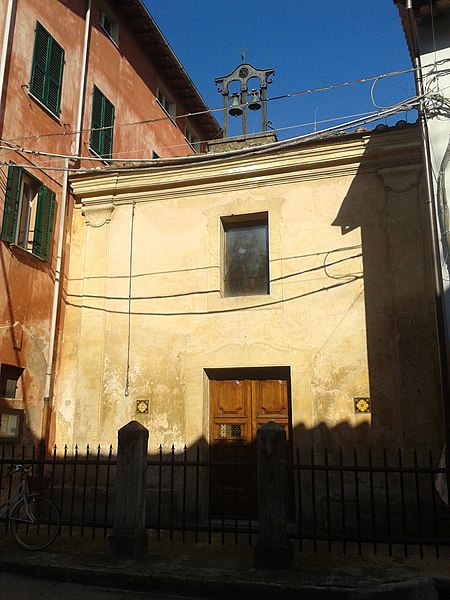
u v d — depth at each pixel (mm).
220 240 9508
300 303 8734
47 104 9703
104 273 9820
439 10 7453
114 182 10008
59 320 9633
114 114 12445
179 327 9258
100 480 8852
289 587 5223
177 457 8680
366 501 7695
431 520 7324
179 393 8969
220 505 8555
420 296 8094
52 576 5871
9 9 8727
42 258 9242
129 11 13195
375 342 8211
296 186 9227
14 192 8648
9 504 7047
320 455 8055
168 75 15820
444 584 5402
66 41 10602
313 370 8398
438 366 7773
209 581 5391
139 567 5820
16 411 8367
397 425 7836
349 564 5961
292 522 8039
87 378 9383
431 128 7133
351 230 8766
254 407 8805
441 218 6867
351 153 8883
